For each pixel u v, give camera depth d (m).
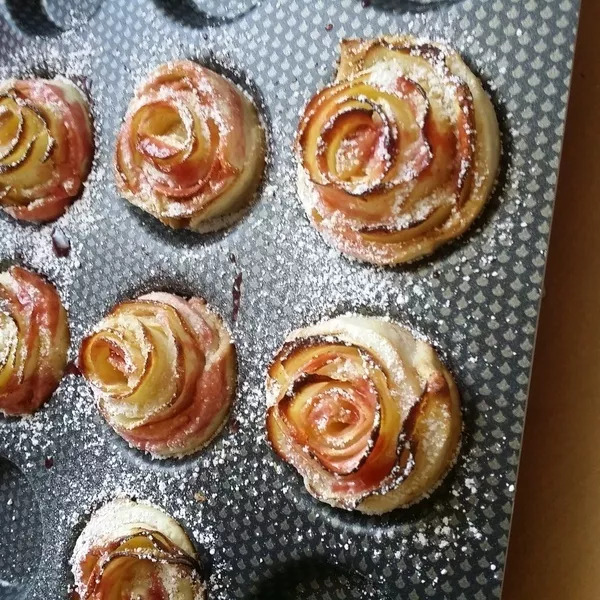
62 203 0.31
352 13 0.26
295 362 0.25
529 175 0.23
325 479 0.24
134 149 0.28
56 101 0.30
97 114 0.30
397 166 0.23
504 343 0.23
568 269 0.25
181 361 0.27
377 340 0.24
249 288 0.27
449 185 0.23
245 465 0.27
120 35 0.30
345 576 0.26
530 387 0.25
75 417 0.30
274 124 0.27
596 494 0.24
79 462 0.30
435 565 0.23
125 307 0.28
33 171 0.30
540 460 0.25
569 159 0.25
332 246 0.26
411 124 0.23
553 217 0.25
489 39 0.23
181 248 0.28
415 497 0.24
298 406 0.24
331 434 0.24
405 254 0.24
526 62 0.23
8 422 0.31
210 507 0.27
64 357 0.31
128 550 0.27
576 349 0.24
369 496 0.23
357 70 0.25
